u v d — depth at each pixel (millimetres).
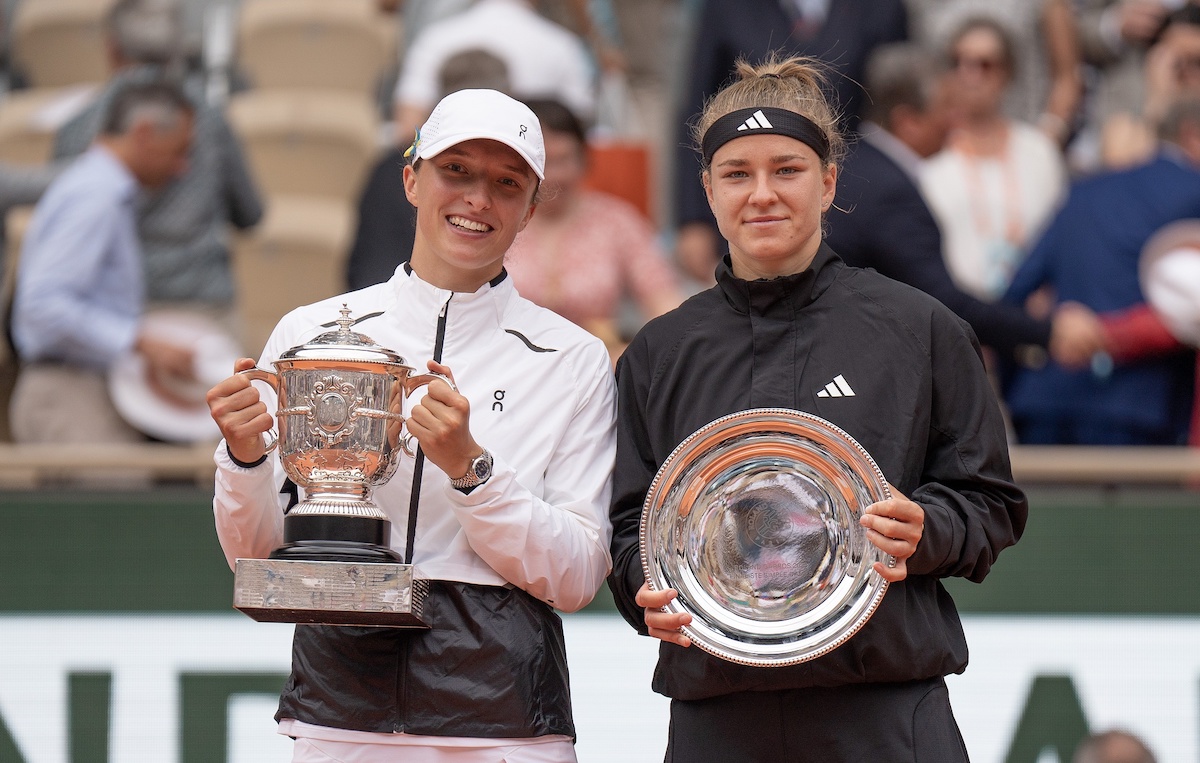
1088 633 17297
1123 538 17391
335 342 10547
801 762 10578
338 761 10742
